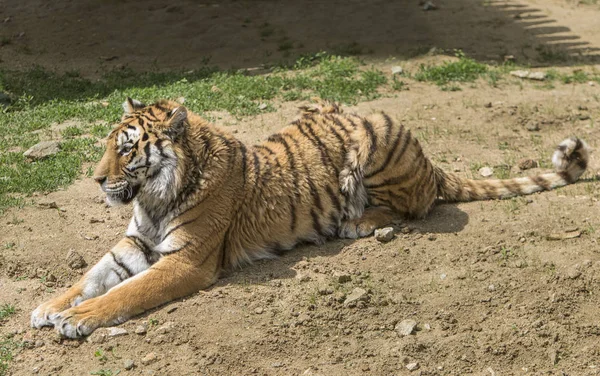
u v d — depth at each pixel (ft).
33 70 63.05
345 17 75.82
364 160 35.76
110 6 78.18
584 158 40.88
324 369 28.27
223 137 33.55
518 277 32.86
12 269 33.45
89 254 34.78
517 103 54.54
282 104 53.36
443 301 31.60
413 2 80.12
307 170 34.96
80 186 41.16
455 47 67.36
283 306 31.07
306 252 34.96
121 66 65.26
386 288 32.35
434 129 49.55
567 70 62.28
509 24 74.43
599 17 76.74
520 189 40.22
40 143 44.70
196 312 30.45
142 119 32.14
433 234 36.11
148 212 32.63
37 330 29.81
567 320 30.73
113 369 27.78
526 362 29.07
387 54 65.21
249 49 68.59
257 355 28.68
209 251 32.07
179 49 69.41
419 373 28.25
